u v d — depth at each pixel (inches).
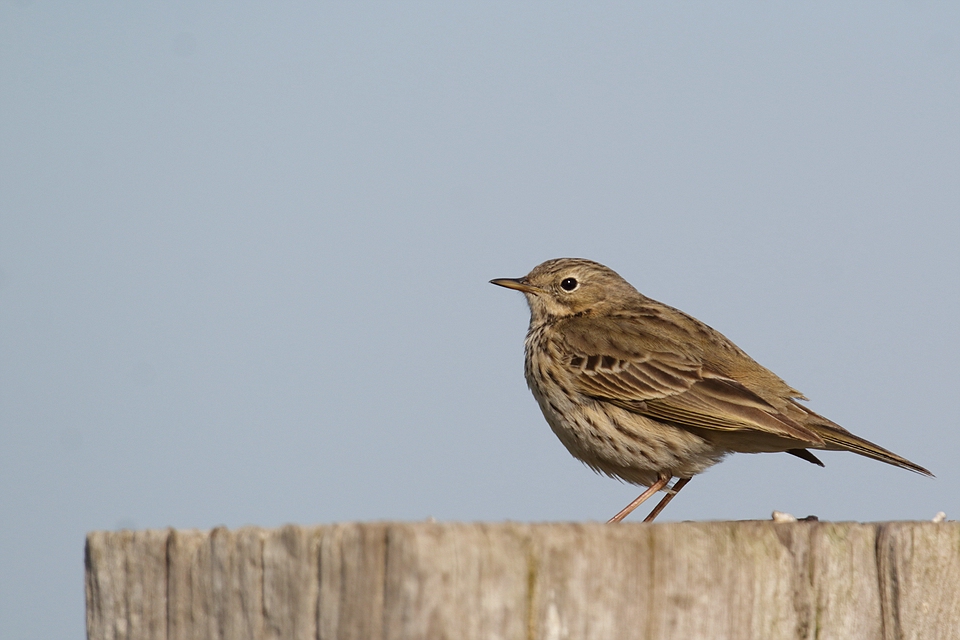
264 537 370.0
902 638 414.3
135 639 399.2
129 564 404.2
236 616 372.8
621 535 369.7
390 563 341.7
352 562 346.9
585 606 359.9
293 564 360.5
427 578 339.0
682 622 376.5
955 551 424.8
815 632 401.4
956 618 421.7
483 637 343.6
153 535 399.9
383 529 345.7
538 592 354.6
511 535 353.4
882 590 415.8
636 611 368.8
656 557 374.9
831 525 410.9
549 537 359.3
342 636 345.1
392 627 338.3
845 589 409.1
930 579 419.8
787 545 399.9
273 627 362.9
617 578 366.3
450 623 339.9
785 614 395.9
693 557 381.7
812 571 403.2
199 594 384.8
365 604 342.6
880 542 417.7
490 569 347.6
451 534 346.6
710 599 382.6
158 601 395.5
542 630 353.7
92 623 412.8
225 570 378.0
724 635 383.6
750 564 391.5
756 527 398.6
